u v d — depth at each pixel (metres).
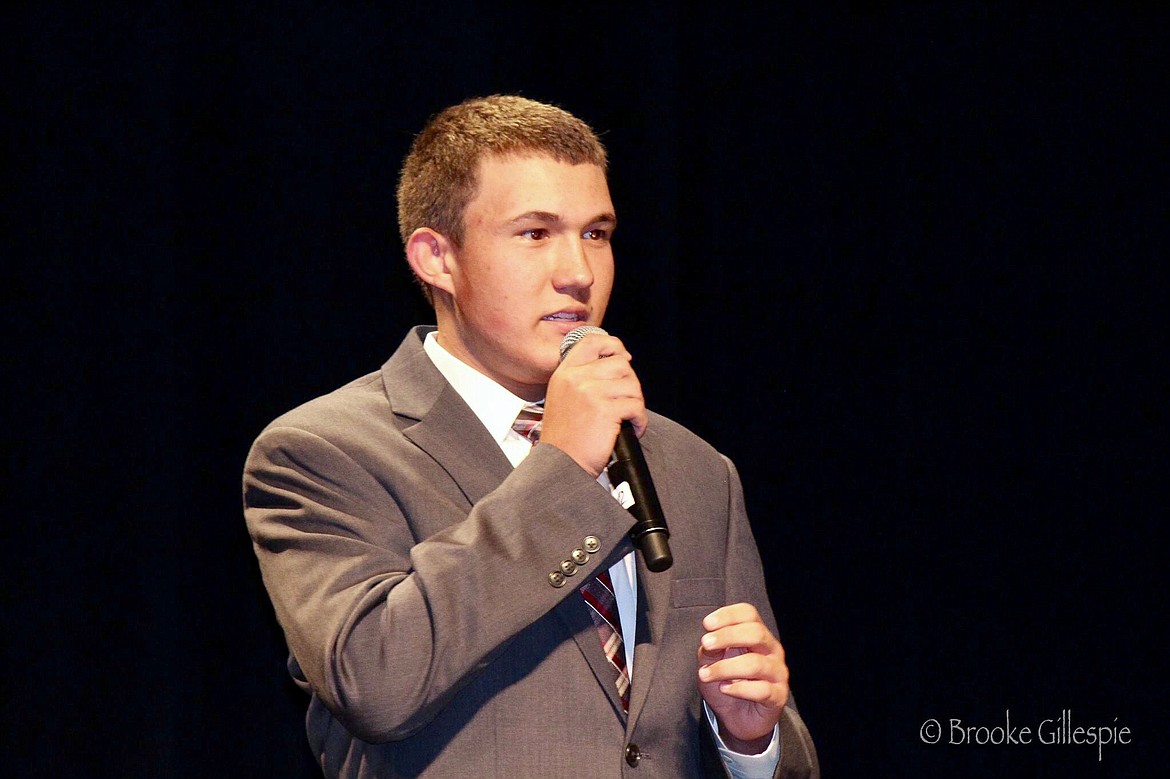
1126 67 9.01
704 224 9.12
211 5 7.98
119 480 7.47
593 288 5.09
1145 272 8.88
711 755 5.11
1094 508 8.81
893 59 9.15
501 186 5.06
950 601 8.85
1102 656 8.74
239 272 7.88
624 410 4.64
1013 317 8.96
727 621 4.49
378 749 4.69
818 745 8.81
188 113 7.89
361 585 4.56
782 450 8.96
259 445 5.07
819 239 9.09
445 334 5.39
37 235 7.46
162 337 7.62
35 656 7.24
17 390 7.36
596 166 5.21
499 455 4.95
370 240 8.16
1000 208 9.04
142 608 7.43
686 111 9.13
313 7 8.17
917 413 8.97
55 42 7.61
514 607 4.36
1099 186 8.97
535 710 4.51
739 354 9.02
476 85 8.48
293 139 8.03
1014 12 9.11
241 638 7.73
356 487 4.80
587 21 8.88
